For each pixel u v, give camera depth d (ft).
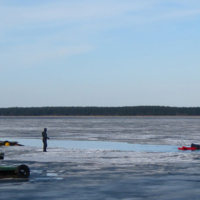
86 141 154.40
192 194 43.70
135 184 50.93
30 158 88.69
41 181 54.24
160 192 45.01
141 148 122.62
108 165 74.28
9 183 52.54
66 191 45.91
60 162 79.82
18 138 178.50
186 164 75.61
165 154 98.78
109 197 42.09
